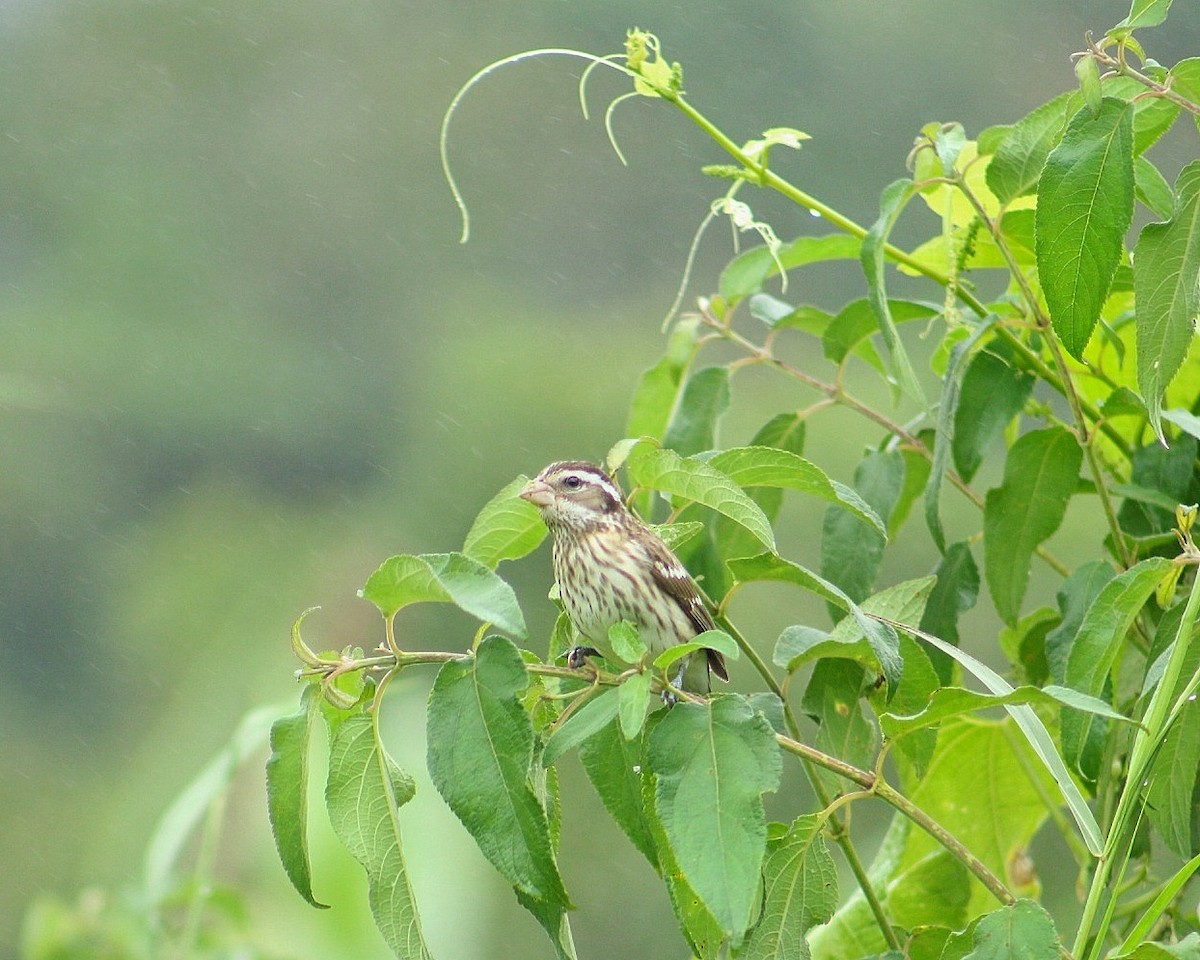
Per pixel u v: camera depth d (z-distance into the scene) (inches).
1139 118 213.3
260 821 348.8
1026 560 245.4
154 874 250.2
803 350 837.2
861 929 257.0
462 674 173.6
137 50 1175.0
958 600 247.8
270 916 267.6
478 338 1027.9
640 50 246.4
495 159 1090.1
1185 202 193.5
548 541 773.9
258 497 960.3
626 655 179.9
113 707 884.0
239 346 1041.5
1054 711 260.7
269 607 892.6
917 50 905.5
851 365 825.5
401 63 1119.0
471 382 981.2
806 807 609.3
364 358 1043.9
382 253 1083.9
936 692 182.5
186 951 239.1
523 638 160.2
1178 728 203.3
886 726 187.3
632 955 646.5
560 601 244.8
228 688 594.6
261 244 1068.5
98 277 1043.3
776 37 941.8
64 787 848.9
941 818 271.9
